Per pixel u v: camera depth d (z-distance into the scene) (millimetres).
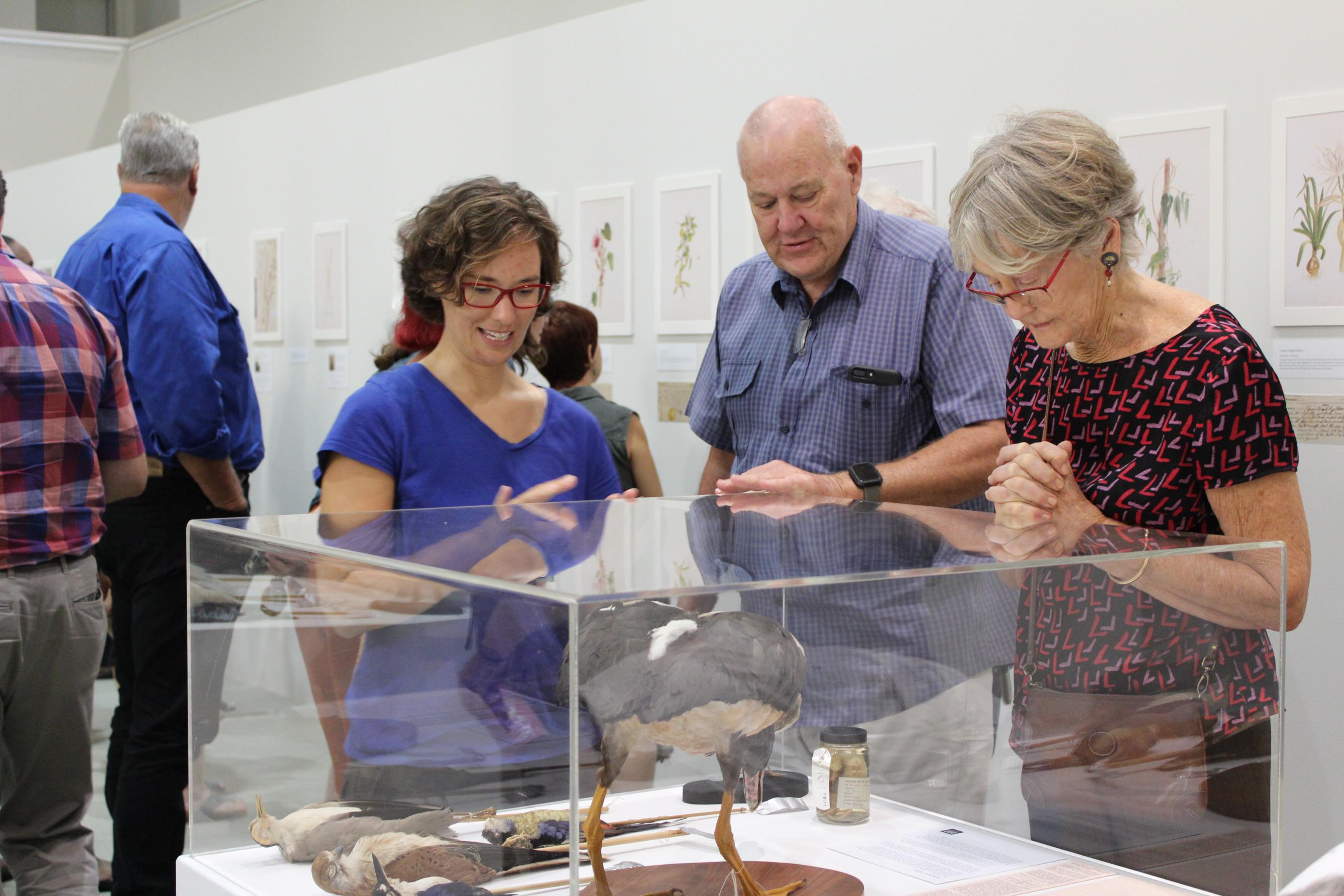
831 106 3697
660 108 4219
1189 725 1370
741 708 1095
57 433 2566
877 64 3566
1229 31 2871
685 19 4113
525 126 4758
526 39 4719
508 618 1078
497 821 1106
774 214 2465
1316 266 2760
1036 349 1924
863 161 3564
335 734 1272
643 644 1057
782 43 3818
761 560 1229
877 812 1224
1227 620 1364
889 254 2580
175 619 3451
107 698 5746
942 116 3416
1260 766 1421
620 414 3619
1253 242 2867
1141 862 1366
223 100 8695
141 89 9570
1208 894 1396
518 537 1395
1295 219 2783
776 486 2078
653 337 4293
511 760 1093
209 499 3611
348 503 1985
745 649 1086
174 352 3469
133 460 2883
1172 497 1671
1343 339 2740
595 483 2273
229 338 3822
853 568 1193
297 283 6051
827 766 1194
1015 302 1693
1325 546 2785
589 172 4504
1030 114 1683
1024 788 1286
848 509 1713
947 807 1257
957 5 3363
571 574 1138
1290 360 2828
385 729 1207
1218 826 1407
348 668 1253
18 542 2510
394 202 5426
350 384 5742
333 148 5758
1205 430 1630
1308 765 2811
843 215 2488
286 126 6051
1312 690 2803
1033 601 1252
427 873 1181
